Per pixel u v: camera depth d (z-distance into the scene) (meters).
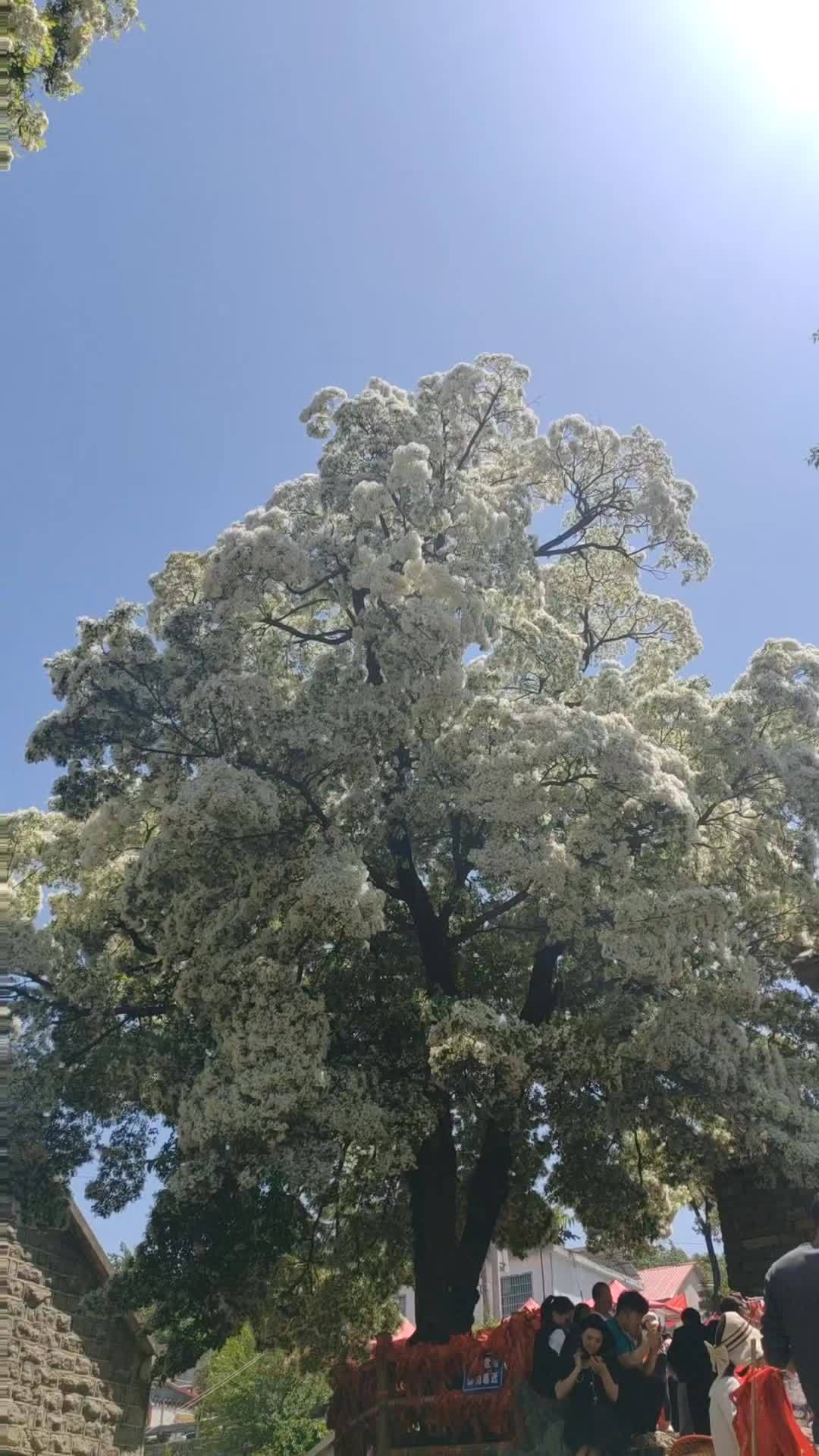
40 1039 16.91
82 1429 15.16
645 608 21.48
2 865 11.58
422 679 16.52
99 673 16.78
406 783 17.67
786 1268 6.35
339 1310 19.88
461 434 19.78
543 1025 15.74
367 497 17.38
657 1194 20.53
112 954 18.20
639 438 20.44
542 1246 20.58
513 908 18.12
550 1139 18.39
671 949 15.26
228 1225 16.62
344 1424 11.60
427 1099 16.22
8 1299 12.96
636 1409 9.23
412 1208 17.12
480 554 18.30
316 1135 15.77
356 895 15.33
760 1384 7.25
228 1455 20.78
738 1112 15.94
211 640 17.20
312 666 19.02
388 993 17.73
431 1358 10.55
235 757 16.38
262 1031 15.09
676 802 15.73
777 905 17.47
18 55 11.77
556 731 16.05
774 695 17.84
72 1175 16.39
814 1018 17.81
